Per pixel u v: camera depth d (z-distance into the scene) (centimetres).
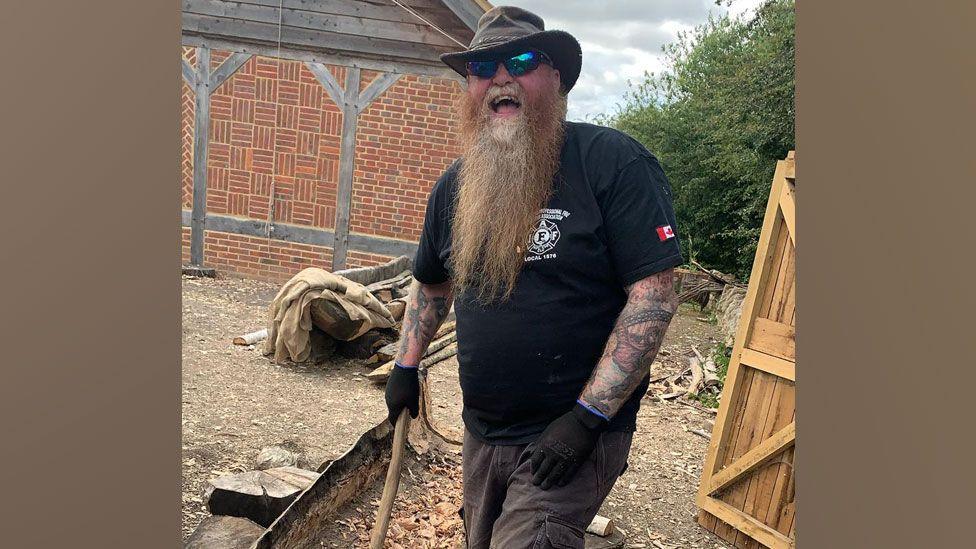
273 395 501
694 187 1600
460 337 206
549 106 195
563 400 195
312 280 570
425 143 998
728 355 780
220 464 376
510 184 191
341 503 321
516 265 191
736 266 1563
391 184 1010
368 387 541
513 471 200
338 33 987
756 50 1426
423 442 400
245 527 278
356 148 1006
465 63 201
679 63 1859
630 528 376
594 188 187
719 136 1444
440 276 230
